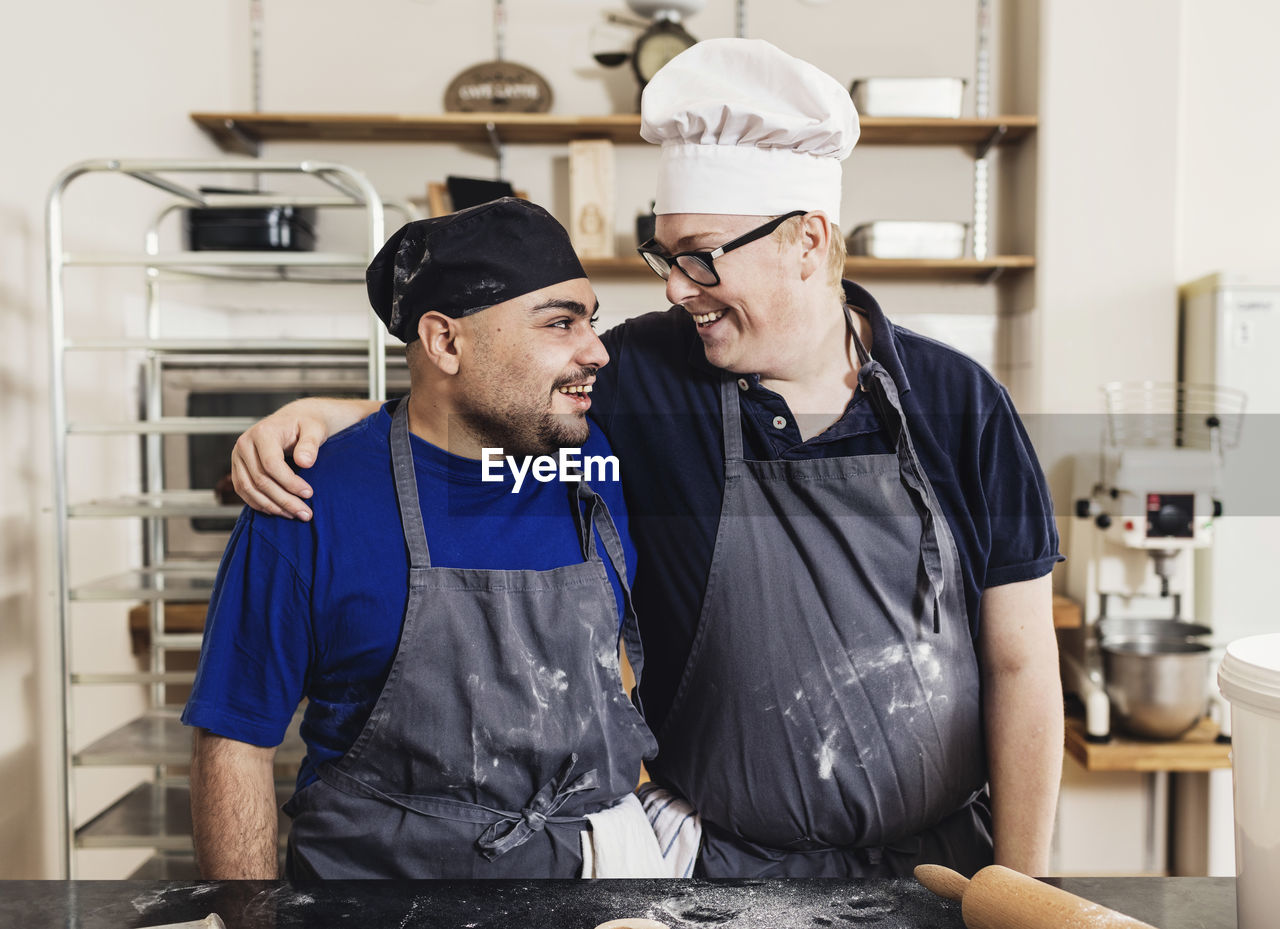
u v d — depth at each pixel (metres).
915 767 1.12
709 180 1.01
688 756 1.17
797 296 1.05
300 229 2.58
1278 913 0.62
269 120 2.71
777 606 1.11
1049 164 2.74
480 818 1.03
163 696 2.49
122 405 2.35
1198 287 2.68
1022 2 2.90
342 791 1.04
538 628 1.04
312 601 1.02
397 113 2.91
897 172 2.97
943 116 2.74
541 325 1.02
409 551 1.02
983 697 1.17
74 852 1.88
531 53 2.95
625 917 0.75
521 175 2.97
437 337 1.02
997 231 2.99
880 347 1.10
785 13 2.95
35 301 1.97
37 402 1.98
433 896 0.79
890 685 1.11
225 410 2.42
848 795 1.12
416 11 2.95
